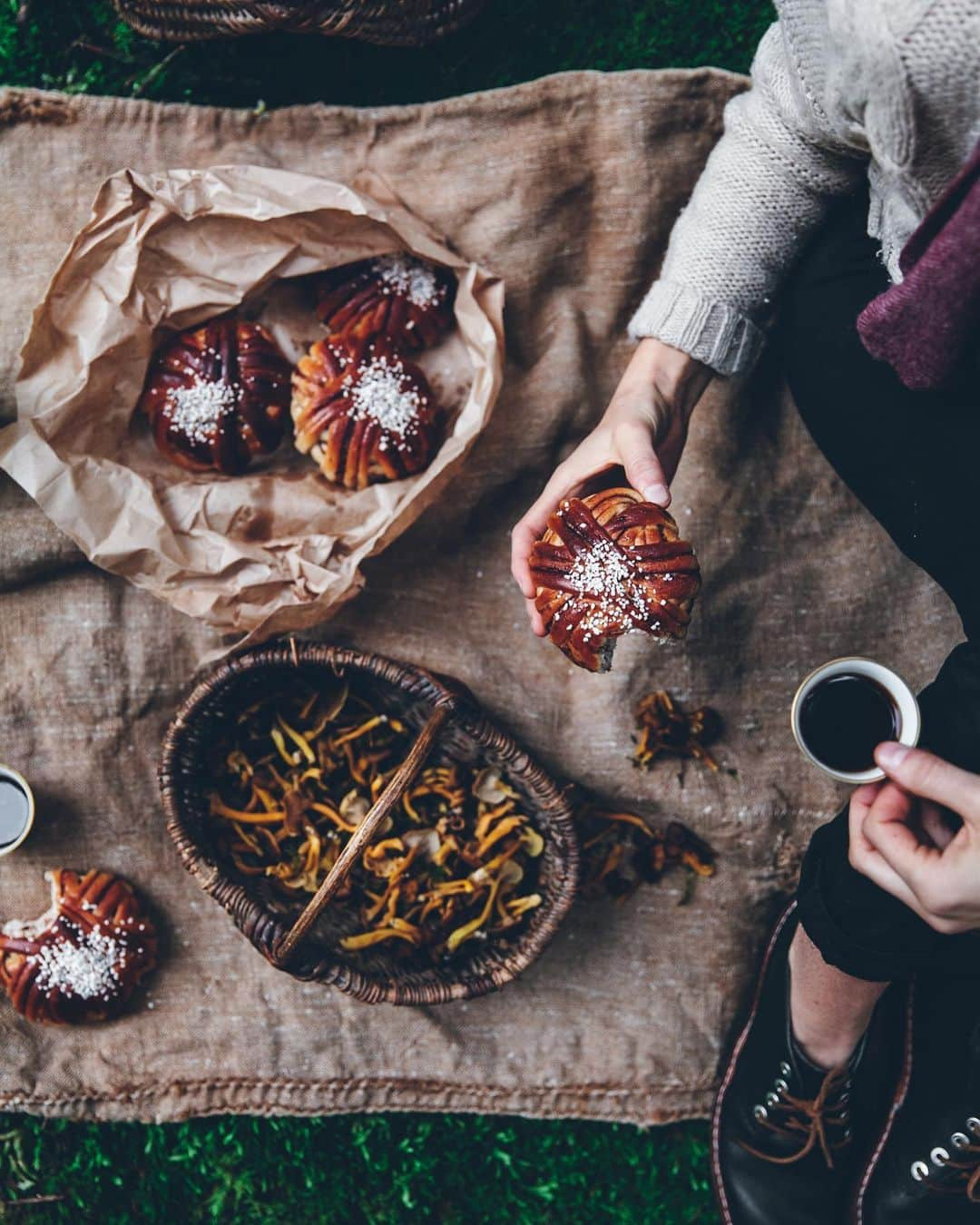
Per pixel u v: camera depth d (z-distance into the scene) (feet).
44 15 4.82
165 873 4.78
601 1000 4.80
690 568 3.85
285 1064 4.79
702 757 4.73
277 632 4.55
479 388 4.58
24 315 4.62
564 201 4.66
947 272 3.33
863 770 4.17
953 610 4.75
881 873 3.82
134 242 4.45
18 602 4.72
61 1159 4.93
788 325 4.12
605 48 4.87
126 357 4.54
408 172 4.66
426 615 4.76
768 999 4.61
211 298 4.57
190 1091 4.79
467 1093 4.81
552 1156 4.94
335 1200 4.94
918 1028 4.61
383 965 4.61
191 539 4.56
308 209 4.47
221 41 4.83
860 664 4.18
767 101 3.81
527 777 4.44
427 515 4.72
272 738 4.67
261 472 4.71
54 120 4.60
